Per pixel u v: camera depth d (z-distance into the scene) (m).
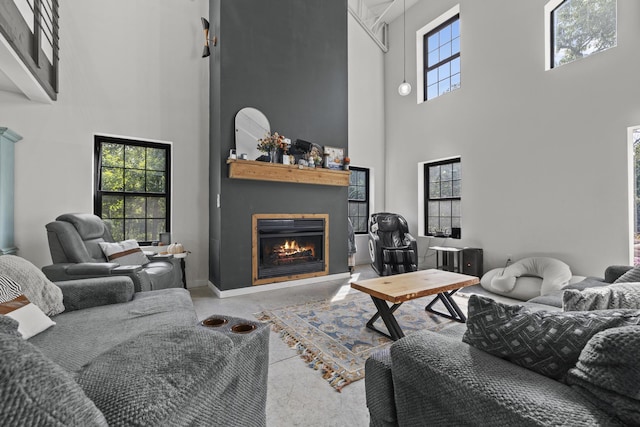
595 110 3.26
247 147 3.66
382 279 2.58
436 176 5.21
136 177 3.74
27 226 3.07
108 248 2.91
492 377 0.78
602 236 3.20
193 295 3.52
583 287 2.30
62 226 2.53
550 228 3.62
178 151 3.89
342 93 4.48
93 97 3.41
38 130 3.14
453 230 4.87
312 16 4.24
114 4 3.54
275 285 3.83
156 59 3.77
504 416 0.68
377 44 5.90
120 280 1.90
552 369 0.78
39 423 0.40
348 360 1.96
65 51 3.28
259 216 3.74
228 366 0.89
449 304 2.70
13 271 1.55
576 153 3.40
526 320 0.85
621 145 3.08
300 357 2.00
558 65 3.72
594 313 0.81
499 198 4.14
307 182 3.99
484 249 4.31
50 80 3.03
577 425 0.60
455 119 4.72
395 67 5.81
